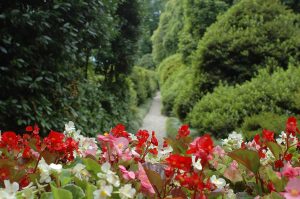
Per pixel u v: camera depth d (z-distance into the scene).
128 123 8.77
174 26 24.28
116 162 1.42
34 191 1.12
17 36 3.59
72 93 4.64
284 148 1.85
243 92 6.22
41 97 3.73
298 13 9.02
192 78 8.75
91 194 1.07
